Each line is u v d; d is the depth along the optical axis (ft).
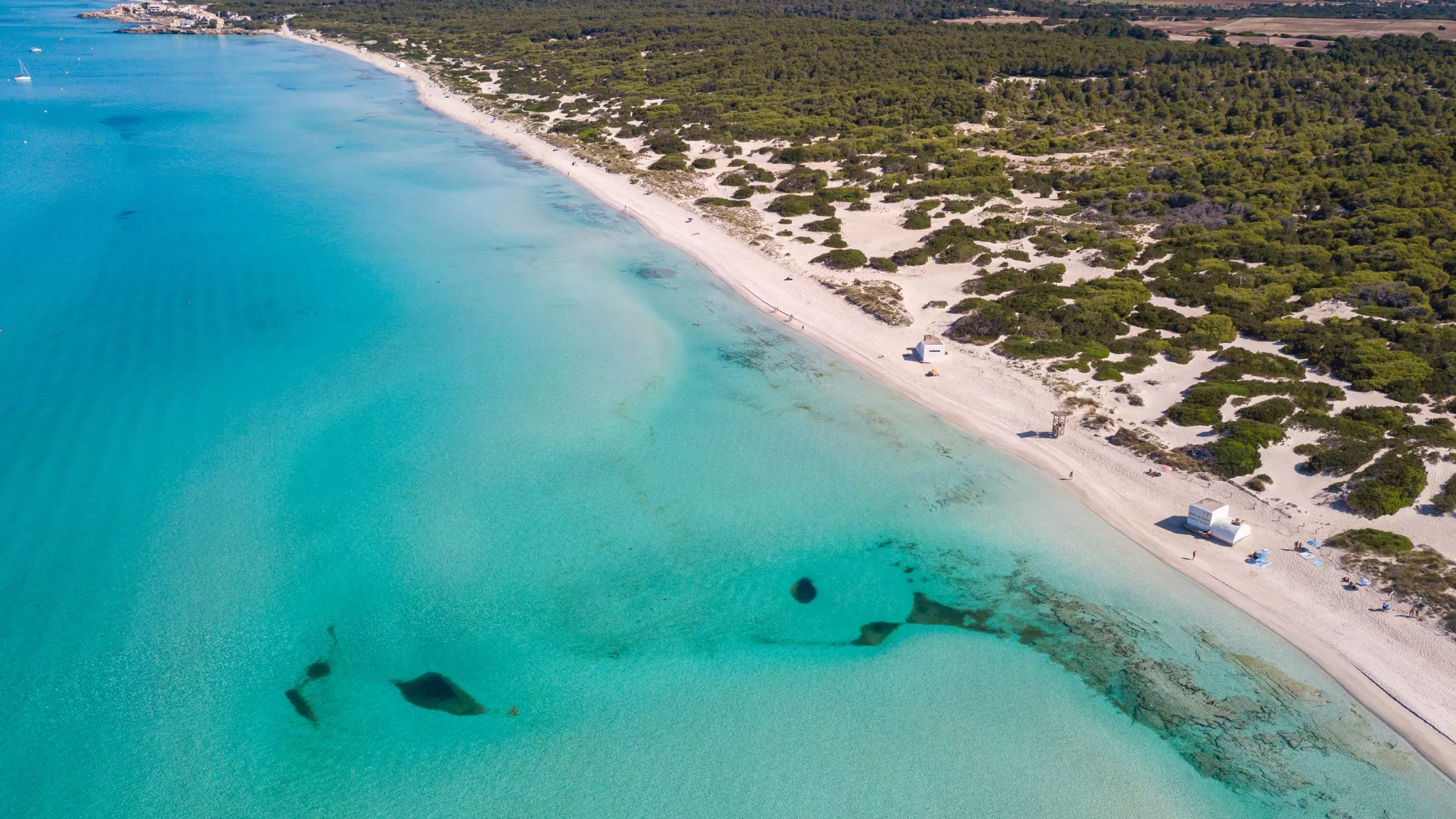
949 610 110.01
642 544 120.47
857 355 174.91
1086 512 127.85
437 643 103.35
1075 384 156.66
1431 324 166.91
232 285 198.70
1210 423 140.26
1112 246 213.66
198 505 123.95
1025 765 89.92
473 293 200.44
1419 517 117.19
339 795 85.20
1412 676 97.71
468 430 144.66
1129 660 102.12
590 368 167.02
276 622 105.19
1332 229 216.74
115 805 83.61
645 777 87.92
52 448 134.31
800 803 85.76
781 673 100.58
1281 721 94.12
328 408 149.59
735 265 220.43
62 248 216.13
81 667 97.66
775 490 132.46
